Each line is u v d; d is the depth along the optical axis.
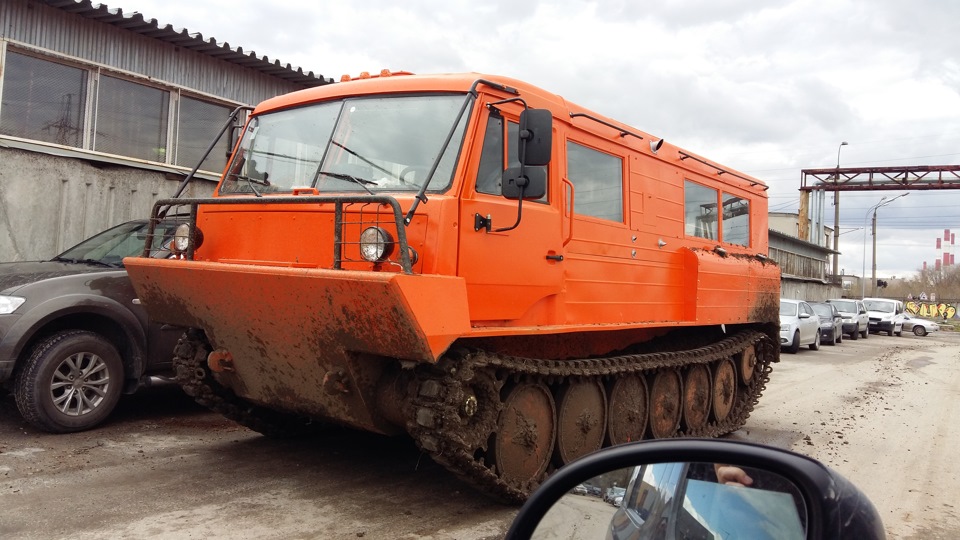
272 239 5.02
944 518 5.64
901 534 5.25
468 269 4.65
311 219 4.82
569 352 6.43
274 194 5.35
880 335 34.94
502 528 4.86
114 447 6.38
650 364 6.96
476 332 4.61
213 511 4.88
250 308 4.82
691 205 8.10
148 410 7.96
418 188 4.77
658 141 7.33
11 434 6.62
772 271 9.98
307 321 4.56
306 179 5.29
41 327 6.55
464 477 4.92
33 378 6.42
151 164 10.73
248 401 6.38
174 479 5.54
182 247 5.42
